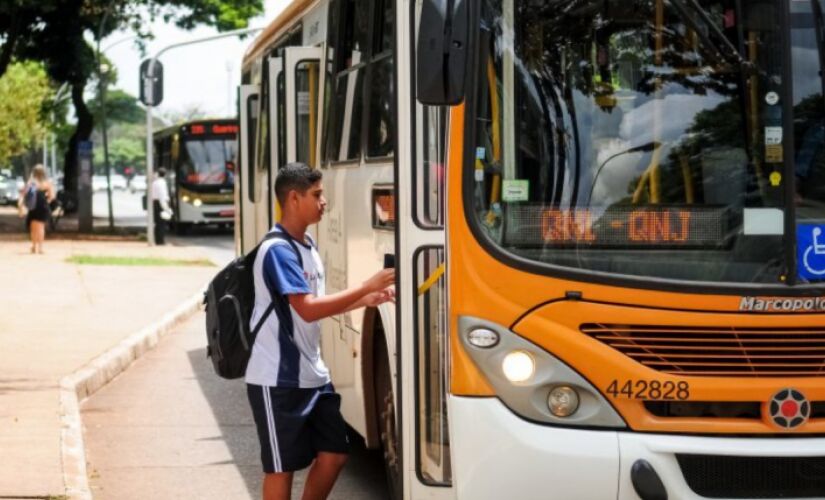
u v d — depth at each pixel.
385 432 7.53
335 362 8.85
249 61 14.90
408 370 6.36
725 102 5.99
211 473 9.13
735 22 6.01
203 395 12.71
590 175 5.95
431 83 5.64
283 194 6.34
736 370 5.82
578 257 5.89
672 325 5.80
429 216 6.36
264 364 6.21
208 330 6.31
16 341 15.34
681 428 5.78
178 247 35.44
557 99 6.00
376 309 7.54
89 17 42.28
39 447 9.20
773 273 5.90
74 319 17.89
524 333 5.80
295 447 6.23
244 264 6.28
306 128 9.74
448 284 5.93
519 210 5.92
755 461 5.81
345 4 8.50
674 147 5.97
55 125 69.94
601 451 5.71
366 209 7.71
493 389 5.82
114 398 12.53
